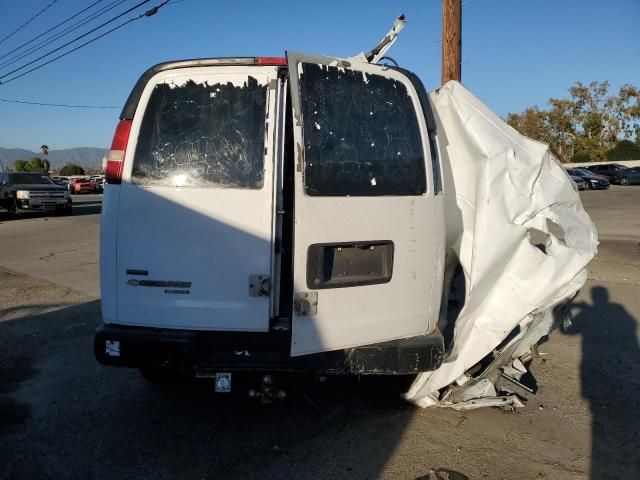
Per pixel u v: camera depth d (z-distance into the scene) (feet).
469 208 11.39
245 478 9.74
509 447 10.93
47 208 61.57
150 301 9.72
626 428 11.76
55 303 22.08
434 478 9.80
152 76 9.87
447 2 25.20
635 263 30.94
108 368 14.92
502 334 10.75
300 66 9.41
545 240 10.79
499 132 11.32
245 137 9.64
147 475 9.80
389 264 9.95
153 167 9.67
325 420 11.87
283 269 10.69
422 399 12.17
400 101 10.36
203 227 9.53
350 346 9.79
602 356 16.17
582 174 102.83
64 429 11.44
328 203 9.26
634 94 175.63
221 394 13.12
